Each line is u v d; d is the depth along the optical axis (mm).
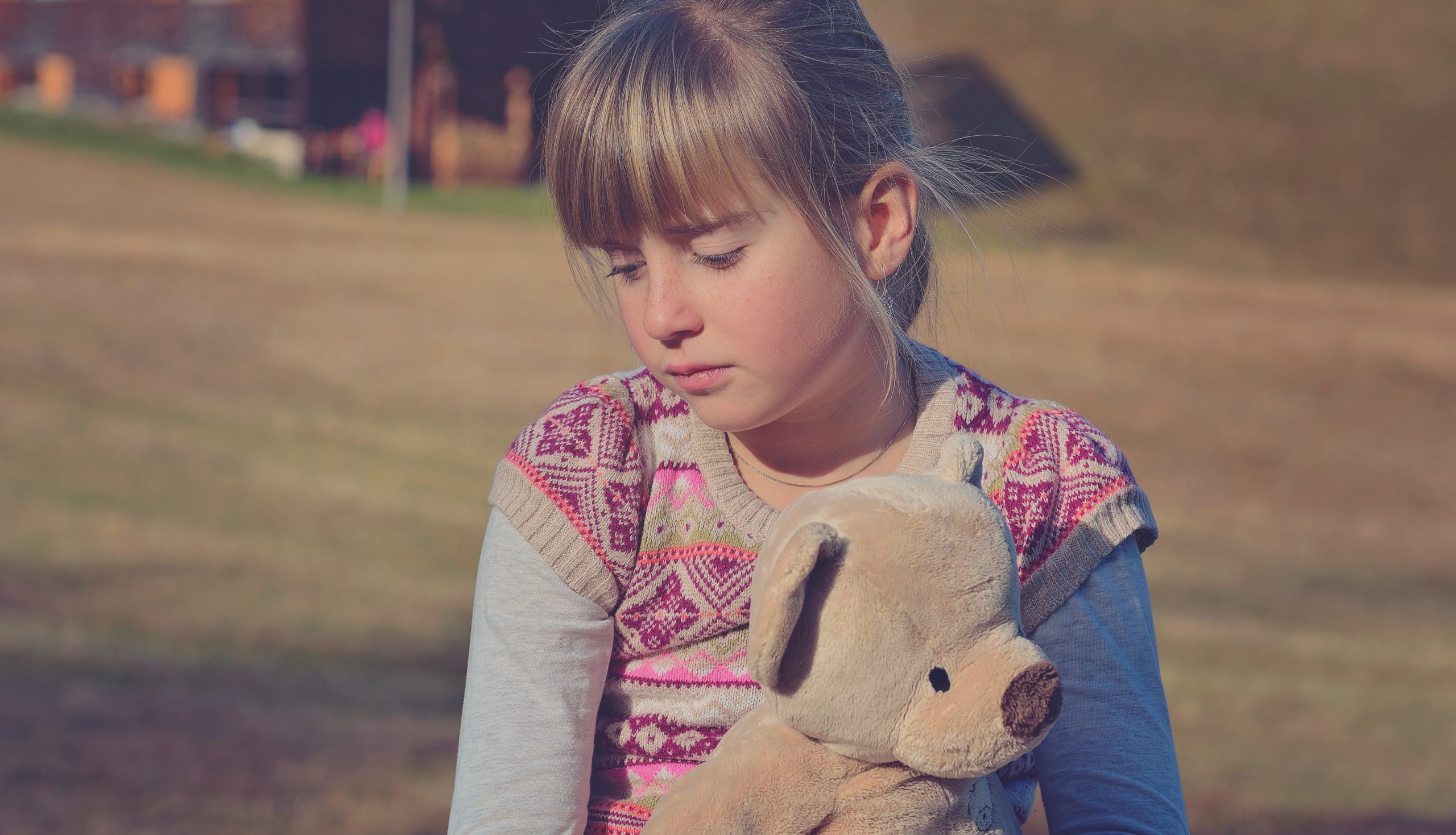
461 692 6578
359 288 16328
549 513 1271
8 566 7672
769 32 1178
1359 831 5277
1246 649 8031
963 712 917
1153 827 1185
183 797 4984
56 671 6246
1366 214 25328
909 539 951
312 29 27953
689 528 1277
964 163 1458
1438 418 15195
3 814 4633
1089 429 1344
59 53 30562
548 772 1221
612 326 1410
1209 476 12555
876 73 1258
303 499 9555
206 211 20750
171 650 6715
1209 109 28703
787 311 1140
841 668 931
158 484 9500
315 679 6520
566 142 1169
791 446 1294
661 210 1118
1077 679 1232
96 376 11750
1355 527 11633
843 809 974
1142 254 22062
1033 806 1316
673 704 1277
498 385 12953
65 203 19719
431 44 28203
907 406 1332
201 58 28922
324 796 5113
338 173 28031
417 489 10047
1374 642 8539
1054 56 29703
